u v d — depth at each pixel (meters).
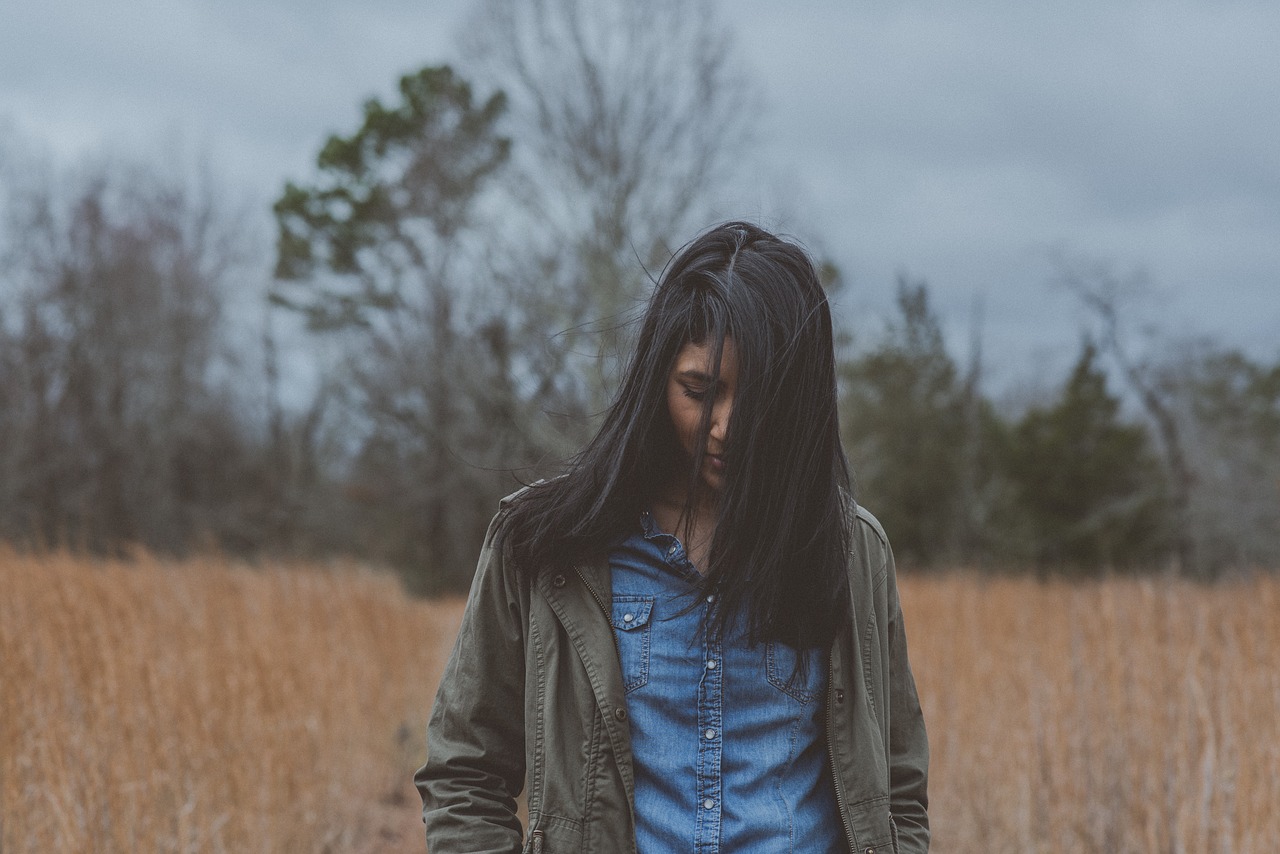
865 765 1.55
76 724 3.69
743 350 1.47
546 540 1.55
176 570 6.84
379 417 29.50
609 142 21.98
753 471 1.50
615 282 21.11
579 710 1.51
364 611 7.92
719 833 1.48
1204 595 5.35
